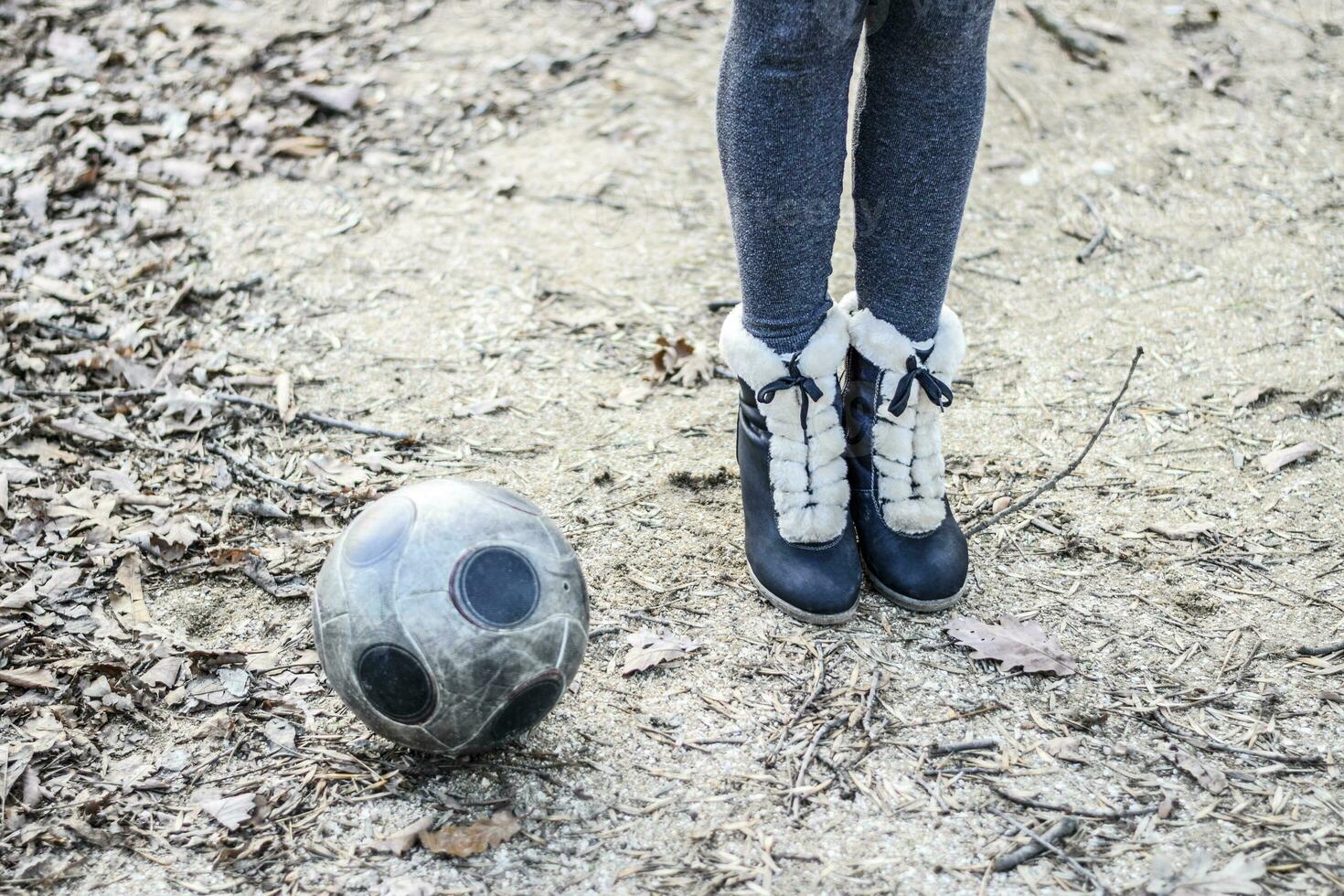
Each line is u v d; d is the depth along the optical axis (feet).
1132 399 10.87
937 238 7.59
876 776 7.18
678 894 6.43
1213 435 10.36
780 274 7.51
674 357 11.46
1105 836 6.75
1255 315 11.99
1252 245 13.12
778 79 6.75
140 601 8.64
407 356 11.56
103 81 15.61
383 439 10.44
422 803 7.01
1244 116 15.51
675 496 9.72
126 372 11.07
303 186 14.20
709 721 7.59
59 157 14.10
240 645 8.25
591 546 9.13
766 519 8.50
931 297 7.88
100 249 12.84
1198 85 16.16
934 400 8.02
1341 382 10.91
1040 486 9.75
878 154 7.42
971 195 14.15
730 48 6.95
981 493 9.70
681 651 8.10
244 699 7.77
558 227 13.65
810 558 8.33
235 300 12.26
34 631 8.30
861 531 8.60
